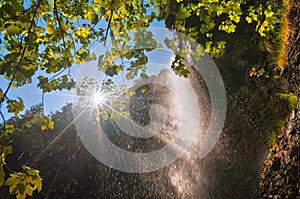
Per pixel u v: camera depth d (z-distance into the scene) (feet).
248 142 14.74
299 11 13.03
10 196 24.81
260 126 14.08
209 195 16.19
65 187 30.37
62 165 32.35
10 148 4.20
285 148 11.36
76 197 30.09
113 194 27.63
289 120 12.00
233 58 18.34
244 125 15.43
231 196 14.46
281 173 10.91
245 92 16.34
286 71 13.26
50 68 5.44
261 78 15.23
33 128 31.42
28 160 30.55
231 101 17.54
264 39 15.47
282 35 13.99
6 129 4.51
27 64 4.31
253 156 14.02
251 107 15.35
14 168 29.84
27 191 3.80
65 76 5.42
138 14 7.52
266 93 14.43
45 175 30.78
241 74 17.61
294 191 9.86
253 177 13.43
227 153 15.87
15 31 4.14
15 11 4.14
